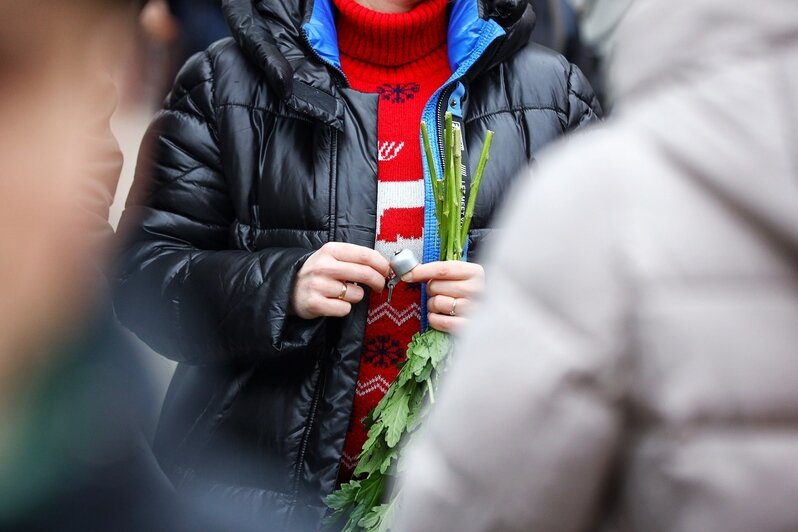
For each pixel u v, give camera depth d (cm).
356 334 278
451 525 125
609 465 118
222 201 300
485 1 299
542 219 120
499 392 118
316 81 289
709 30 112
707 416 108
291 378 282
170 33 623
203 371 295
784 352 108
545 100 304
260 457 281
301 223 286
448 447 125
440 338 258
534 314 118
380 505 249
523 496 120
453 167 271
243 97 295
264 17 301
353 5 300
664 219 111
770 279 109
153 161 304
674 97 115
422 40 305
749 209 107
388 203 292
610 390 114
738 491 108
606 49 129
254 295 272
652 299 110
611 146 119
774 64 107
